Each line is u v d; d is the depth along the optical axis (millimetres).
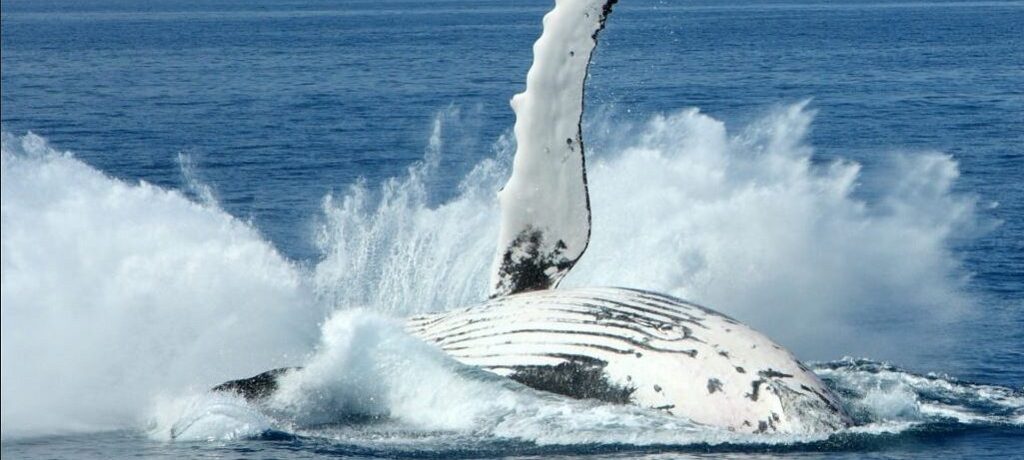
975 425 50125
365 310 58281
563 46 55375
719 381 47688
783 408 47062
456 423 49000
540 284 56156
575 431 47031
